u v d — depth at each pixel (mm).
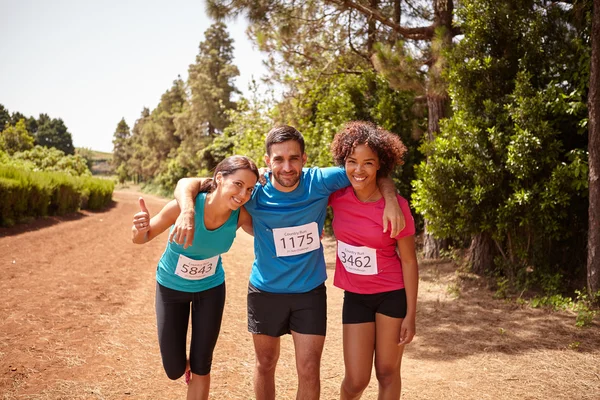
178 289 3059
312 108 15508
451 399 3928
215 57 53062
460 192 7770
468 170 7852
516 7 7898
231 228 3014
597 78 6406
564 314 6391
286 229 2977
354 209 3016
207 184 3043
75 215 21859
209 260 3039
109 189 32188
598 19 6363
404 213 2941
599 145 6434
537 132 7066
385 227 2848
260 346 3139
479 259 8656
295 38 12344
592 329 5762
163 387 3941
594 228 6488
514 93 7414
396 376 3062
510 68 7879
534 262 7684
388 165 3029
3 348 4605
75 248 11742
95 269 9156
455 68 8039
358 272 3033
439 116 10227
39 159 31188
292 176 2922
